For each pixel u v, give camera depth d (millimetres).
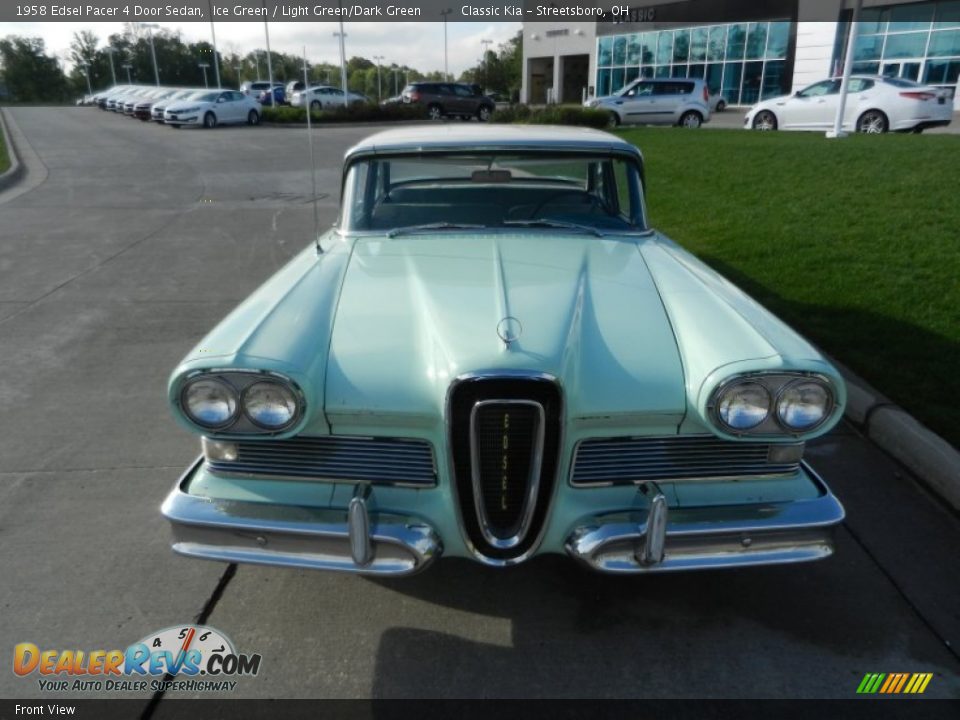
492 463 2203
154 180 13180
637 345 2354
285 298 2602
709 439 2297
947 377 4117
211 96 25906
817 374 2129
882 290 5582
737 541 2244
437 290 2594
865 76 15609
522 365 2104
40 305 5949
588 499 2303
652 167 11461
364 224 3428
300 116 27906
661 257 3123
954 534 2996
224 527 2246
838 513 2281
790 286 5785
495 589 2697
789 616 2561
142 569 2785
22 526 3035
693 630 2500
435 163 3465
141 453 3639
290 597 2654
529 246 3164
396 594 2674
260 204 10688
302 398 2150
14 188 12375
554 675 2314
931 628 2502
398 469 2289
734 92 31156
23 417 4012
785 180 9711
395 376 2248
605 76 36438
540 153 3436
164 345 5082
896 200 8203
